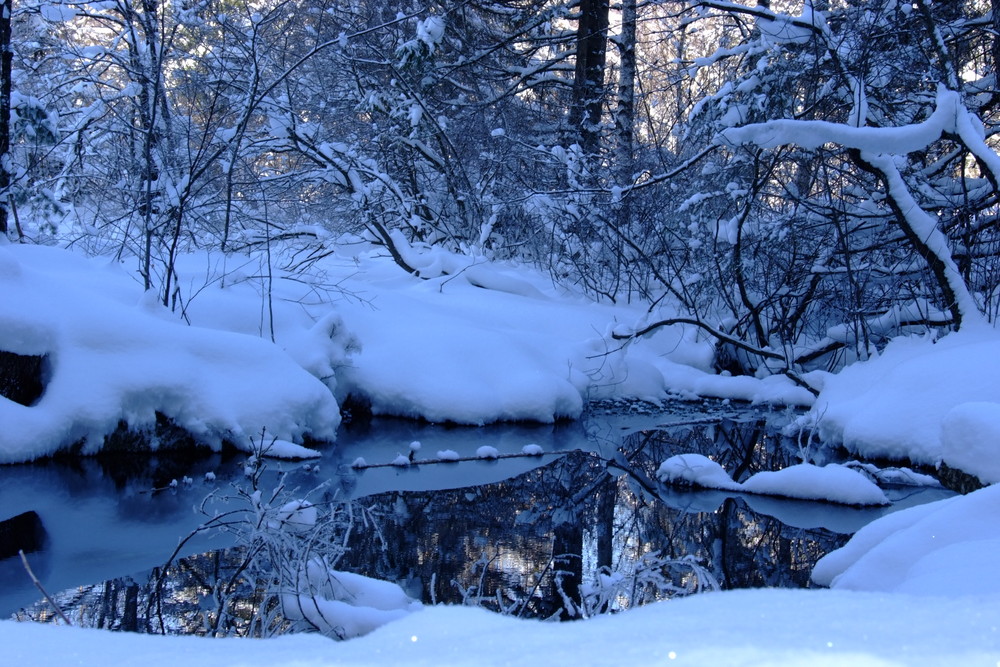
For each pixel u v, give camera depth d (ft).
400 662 4.77
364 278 40.06
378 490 23.00
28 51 36.60
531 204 42.78
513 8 55.06
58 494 21.72
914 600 5.49
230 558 17.49
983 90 34.47
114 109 34.09
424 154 46.98
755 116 34.04
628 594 13.82
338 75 47.80
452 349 32.04
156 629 13.93
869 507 21.99
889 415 25.46
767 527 20.44
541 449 27.07
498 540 19.30
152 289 28.22
